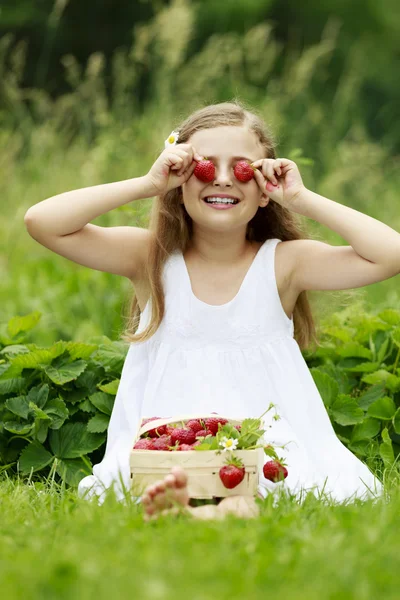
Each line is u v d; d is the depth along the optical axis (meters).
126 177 7.12
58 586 1.91
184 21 7.82
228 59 8.73
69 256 3.49
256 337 3.45
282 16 15.93
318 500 2.92
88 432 3.75
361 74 13.70
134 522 2.50
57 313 6.02
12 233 7.08
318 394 3.52
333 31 14.78
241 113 3.58
